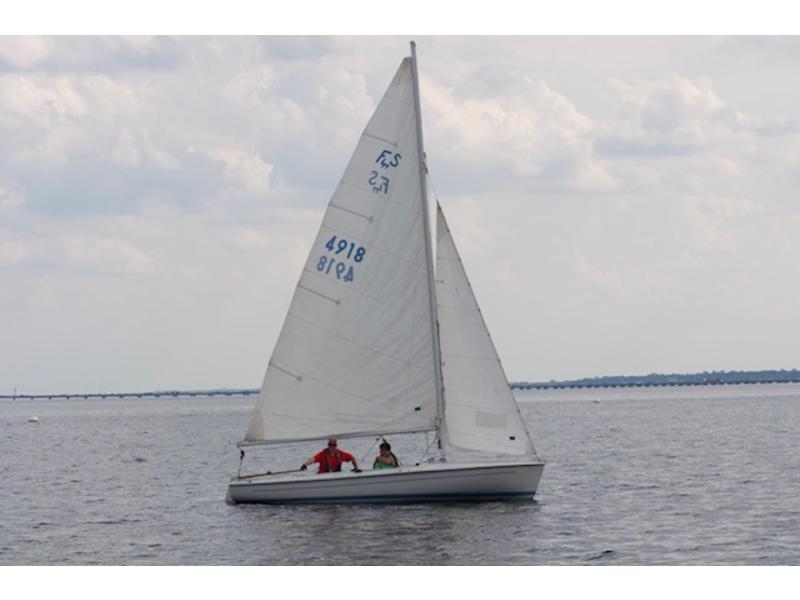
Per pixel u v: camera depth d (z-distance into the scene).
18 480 118.00
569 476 107.94
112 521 80.19
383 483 77.56
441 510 76.00
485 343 77.81
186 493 100.19
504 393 77.56
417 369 78.25
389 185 79.00
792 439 167.62
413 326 78.38
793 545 65.56
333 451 79.62
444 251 78.56
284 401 80.19
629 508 80.94
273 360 80.50
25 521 81.19
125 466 139.75
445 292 78.25
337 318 79.44
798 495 89.38
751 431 195.25
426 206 78.31
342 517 74.06
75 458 158.12
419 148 78.75
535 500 85.06
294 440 79.94
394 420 78.50
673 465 120.38
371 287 79.00
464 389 77.81
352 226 79.38
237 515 76.81
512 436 77.38
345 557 62.09
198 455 165.00
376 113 79.31
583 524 72.50
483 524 71.38
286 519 74.12
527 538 67.06
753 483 99.06
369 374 78.88
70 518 82.62
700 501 85.50
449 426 78.06
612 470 114.56
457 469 76.94
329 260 79.69
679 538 67.88
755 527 72.06
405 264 78.56
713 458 129.88
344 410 79.19
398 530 69.31
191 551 65.50
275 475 80.81
